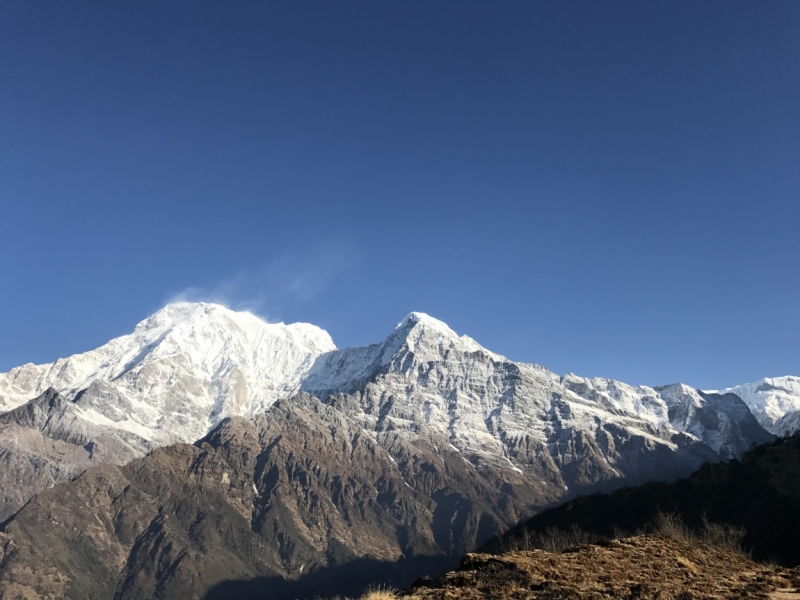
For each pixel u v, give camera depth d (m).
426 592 26.50
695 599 25.80
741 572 32.53
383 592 28.86
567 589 25.55
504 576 27.69
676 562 32.22
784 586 29.45
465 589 26.56
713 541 42.25
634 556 32.72
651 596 25.55
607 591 26.05
